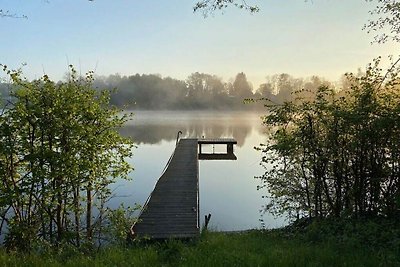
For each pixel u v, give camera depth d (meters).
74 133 6.79
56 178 6.80
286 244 6.53
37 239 6.55
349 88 7.39
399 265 4.81
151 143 36.59
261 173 22.05
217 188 18.25
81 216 8.22
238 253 5.45
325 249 5.57
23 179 6.67
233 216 13.62
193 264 4.85
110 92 7.69
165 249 5.68
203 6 6.65
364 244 5.91
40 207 6.70
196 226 9.02
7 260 4.88
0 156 6.72
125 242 7.35
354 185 7.30
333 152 7.27
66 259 5.41
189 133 47.72
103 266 4.83
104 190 7.61
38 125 6.77
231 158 27.28
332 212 7.82
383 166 6.95
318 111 7.38
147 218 9.68
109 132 7.46
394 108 6.55
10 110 6.63
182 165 17.08
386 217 6.96
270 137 8.57
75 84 7.33
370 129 6.73
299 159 7.93
